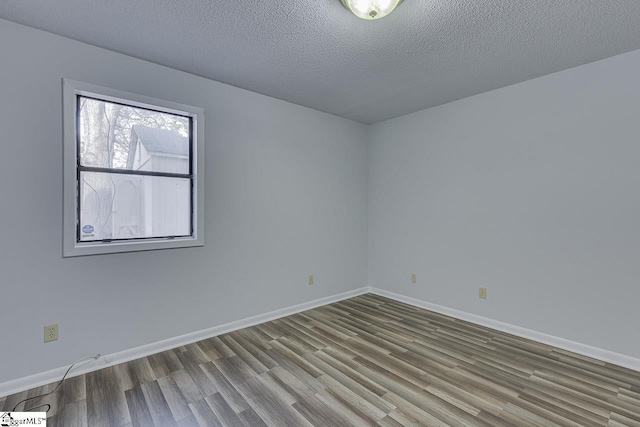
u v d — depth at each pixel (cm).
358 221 420
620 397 194
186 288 270
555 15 184
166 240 262
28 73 201
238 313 303
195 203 275
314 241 368
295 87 298
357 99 329
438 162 349
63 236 214
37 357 205
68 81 213
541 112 272
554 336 266
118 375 218
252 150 311
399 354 251
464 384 208
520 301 286
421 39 212
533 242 278
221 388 203
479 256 315
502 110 296
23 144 200
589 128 247
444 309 345
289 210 343
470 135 320
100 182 236
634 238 229
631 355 230
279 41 216
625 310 233
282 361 239
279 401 189
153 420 173
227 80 282
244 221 306
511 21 191
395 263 398
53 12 186
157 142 261
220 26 199
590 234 248
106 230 239
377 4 168
